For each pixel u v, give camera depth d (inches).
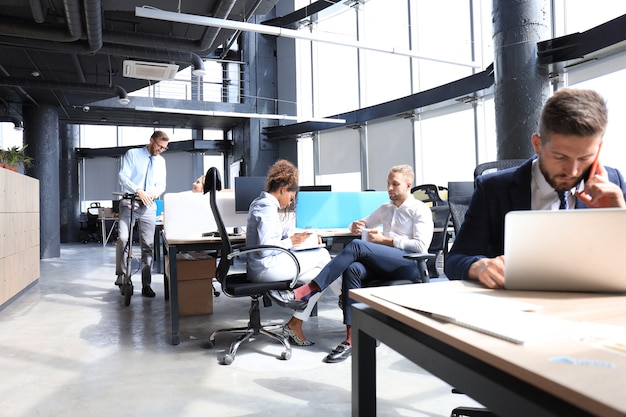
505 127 211.0
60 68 346.3
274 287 106.4
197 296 155.5
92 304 174.6
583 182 46.1
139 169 185.5
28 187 198.8
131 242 174.6
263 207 107.8
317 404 81.2
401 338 31.4
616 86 230.1
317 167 464.4
